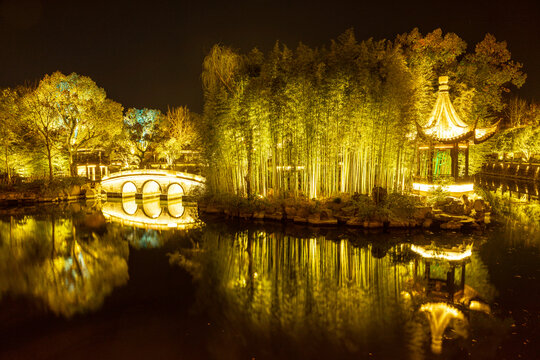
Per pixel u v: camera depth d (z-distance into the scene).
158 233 21.16
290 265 14.02
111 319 9.90
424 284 11.61
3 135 36.84
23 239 19.98
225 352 8.00
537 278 11.77
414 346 8.00
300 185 25.34
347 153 23.33
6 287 12.54
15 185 36.72
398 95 21.08
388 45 24.08
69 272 14.20
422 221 18.83
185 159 56.00
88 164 49.22
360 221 19.19
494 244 15.78
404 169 24.00
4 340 8.84
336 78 21.19
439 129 22.48
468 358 7.47
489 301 10.18
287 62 23.12
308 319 9.48
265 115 22.50
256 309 10.21
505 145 51.97
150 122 49.59
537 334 8.36
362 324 9.10
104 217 27.23
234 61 25.67
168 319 9.76
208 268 14.15
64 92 37.94
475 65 30.52
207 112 26.11
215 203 25.86
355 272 12.98
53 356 8.09
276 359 7.65
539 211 23.78
